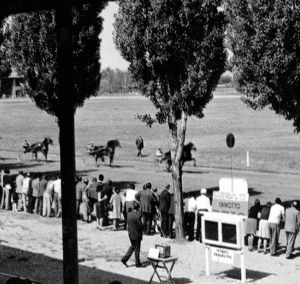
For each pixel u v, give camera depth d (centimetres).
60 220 2192
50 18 2238
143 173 3441
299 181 3116
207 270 1528
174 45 1820
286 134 5481
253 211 1778
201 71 1841
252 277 1498
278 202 1727
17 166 3828
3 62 2264
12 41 2283
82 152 4531
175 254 1739
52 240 1859
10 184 2425
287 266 1611
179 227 1909
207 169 3606
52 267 1514
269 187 2930
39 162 4066
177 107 1883
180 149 1905
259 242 1773
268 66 1809
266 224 1725
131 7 1839
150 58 1862
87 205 2188
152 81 1908
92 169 3641
